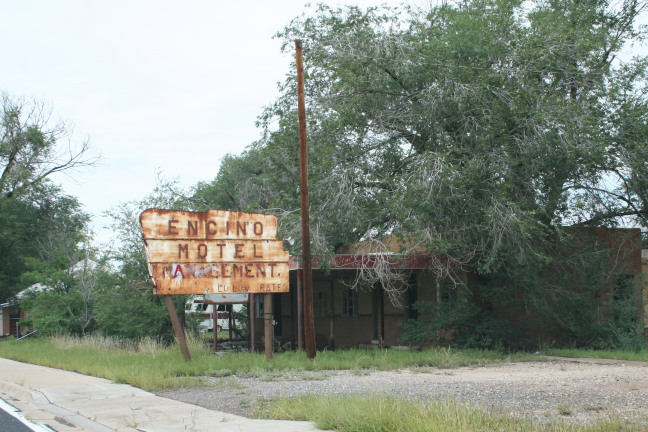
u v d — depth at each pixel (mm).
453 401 9055
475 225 19625
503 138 20516
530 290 21234
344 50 22703
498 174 20391
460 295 21797
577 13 24578
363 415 8312
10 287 46781
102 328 28344
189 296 26250
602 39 22781
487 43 21250
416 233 19516
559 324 22594
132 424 9422
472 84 20797
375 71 22125
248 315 30016
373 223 21906
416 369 16703
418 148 23375
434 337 21516
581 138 19953
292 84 24219
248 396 12086
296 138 23219
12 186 46969
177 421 9562
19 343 30875
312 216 21656
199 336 28391
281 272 18797
